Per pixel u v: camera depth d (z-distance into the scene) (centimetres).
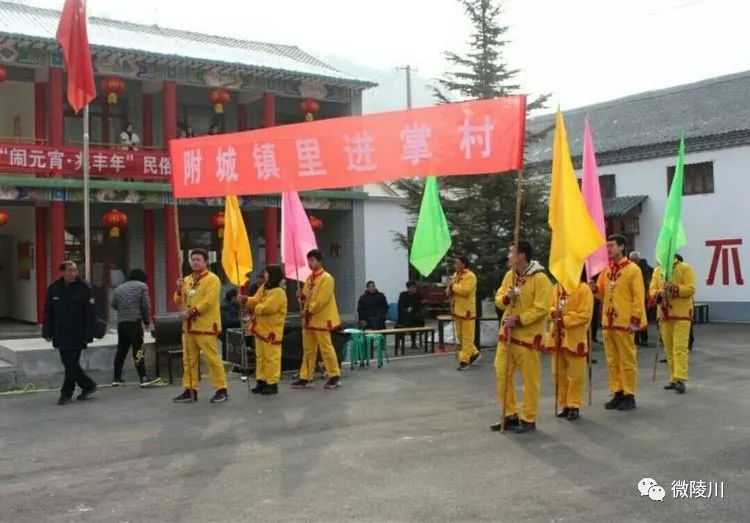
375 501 562
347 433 796
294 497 576
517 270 796
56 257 1775
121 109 2020
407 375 1227
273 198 2088
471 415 880
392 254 2461
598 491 577
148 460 700
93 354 1198
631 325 887
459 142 813
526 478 614
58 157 1738
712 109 2373
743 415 852
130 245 2034
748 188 2117
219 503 566
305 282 1131
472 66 1767
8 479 647
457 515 527
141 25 2284
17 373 1141
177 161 1069
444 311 2375
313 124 945
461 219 1723
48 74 1802
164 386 1157
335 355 1116
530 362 777
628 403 898
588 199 947
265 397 1035
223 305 1377
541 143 2736
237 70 1977
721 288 2178
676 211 1071
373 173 883
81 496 593
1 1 2077
